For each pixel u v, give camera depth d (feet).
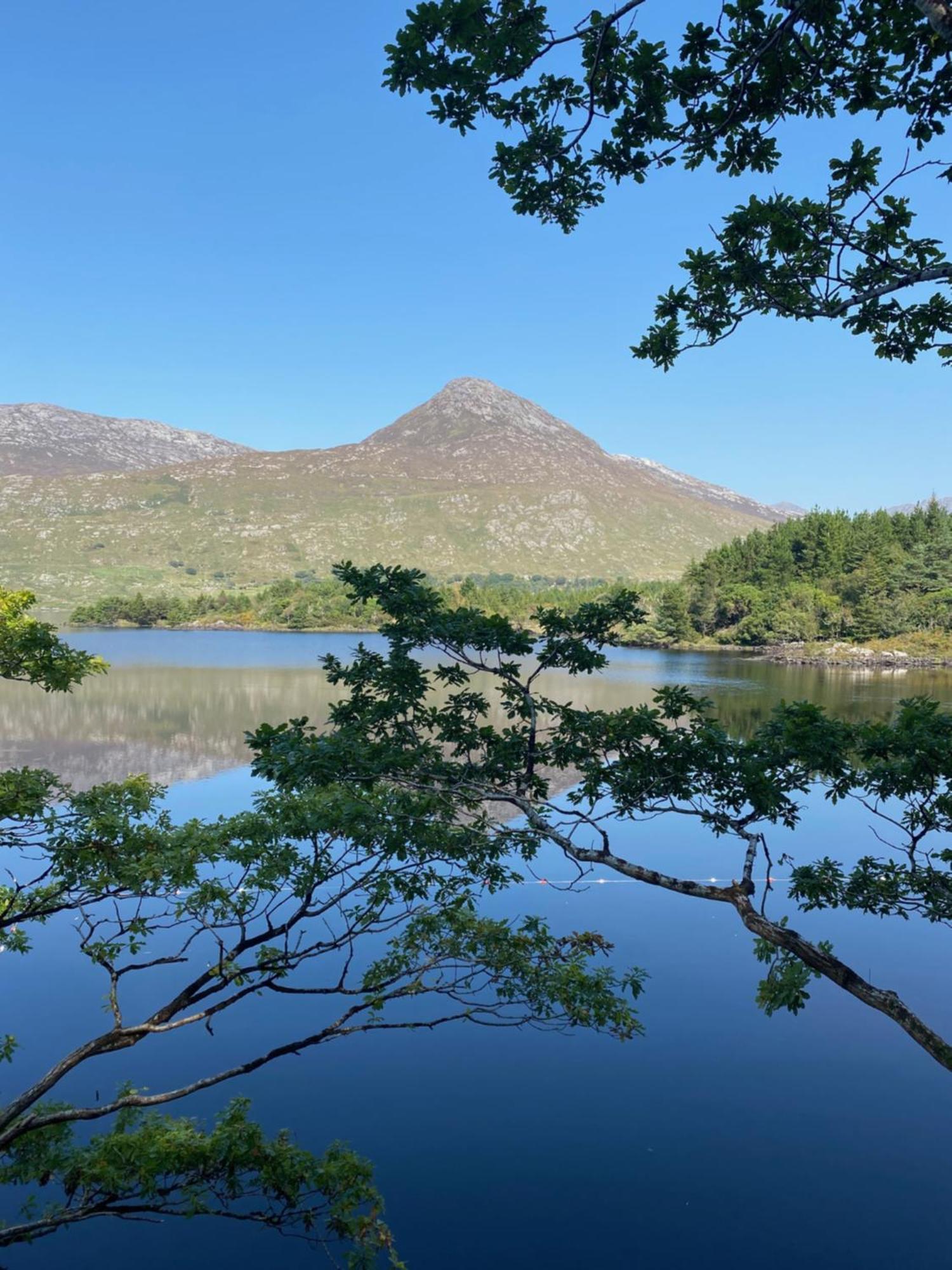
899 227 23.58
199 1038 42.14
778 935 20.40
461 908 32.63
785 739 27.61
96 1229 31.48
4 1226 26.07
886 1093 38.58
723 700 193.98
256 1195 32.63
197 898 27.89
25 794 29.84
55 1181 33.55
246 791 95.04
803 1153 34.40
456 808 30.60
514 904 59.11
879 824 82.74
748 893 23.11
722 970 49.93
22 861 63.05
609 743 28.99
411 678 30.04
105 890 30.19
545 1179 32.68
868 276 24.23
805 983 27.58
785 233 23.56
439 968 30.27
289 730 29.40
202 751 119.65
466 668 223.10
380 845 28.58
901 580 379.76
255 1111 36.37
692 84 22.63
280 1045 41.88
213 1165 24.93
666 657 348.18
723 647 399.65
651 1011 45.32
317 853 28.81
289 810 29.66
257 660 278.05
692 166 24.32
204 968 48.98
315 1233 31.42
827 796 28.19
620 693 192.03
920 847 74.02
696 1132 35.65
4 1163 28.66
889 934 55.26
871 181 23.34
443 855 29.58
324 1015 44.91
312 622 497.05
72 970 48.16
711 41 21.89
